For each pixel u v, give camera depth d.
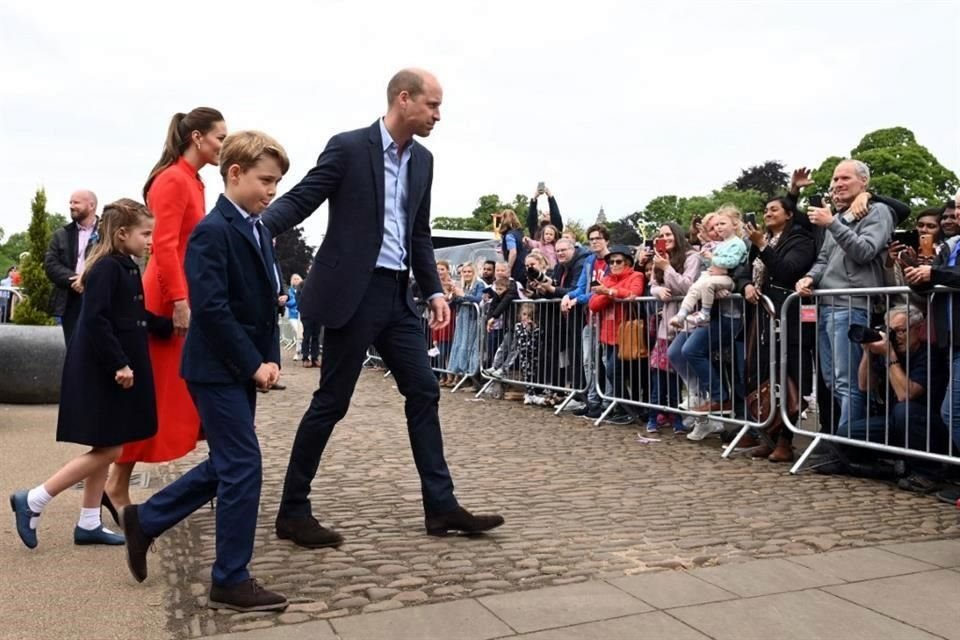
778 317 6.11
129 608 3.09
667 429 7.59
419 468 4.12
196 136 4.25
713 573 3.52
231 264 3.18
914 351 5.26
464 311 10.81
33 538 3.79
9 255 61.22
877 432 5.52
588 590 3.29
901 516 4.53
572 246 9.02
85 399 3.72
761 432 6.25
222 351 3.10
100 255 3.80
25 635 2.83
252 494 3.12
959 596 3.24
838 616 3.03
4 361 8.76
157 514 3.29
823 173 45.44
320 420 3.90
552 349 8.95
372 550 3.84
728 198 58.97
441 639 2.80
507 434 7.34
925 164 47.44
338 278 3.86
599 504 4.79
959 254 5.31
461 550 3.85
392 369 4.12
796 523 4.36
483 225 64.56
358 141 3.94
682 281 7.06
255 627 2.90
